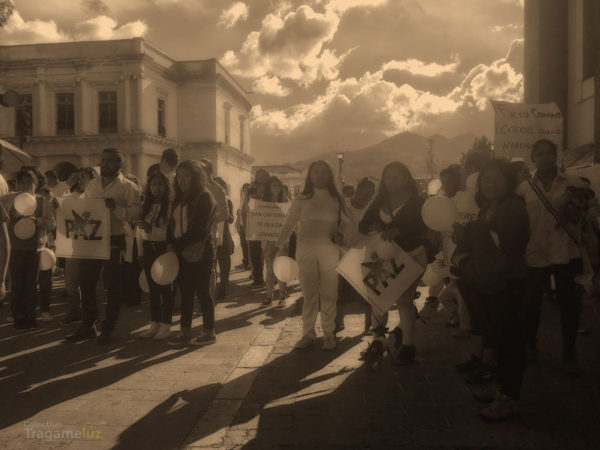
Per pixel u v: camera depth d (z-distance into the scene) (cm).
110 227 609
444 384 456
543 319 708
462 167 680
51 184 1002
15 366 526
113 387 461
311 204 578
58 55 3378
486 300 399
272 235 851
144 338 638
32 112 3406
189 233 587
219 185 918
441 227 465
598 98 1042
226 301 907
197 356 558
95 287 633
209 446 345
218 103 3709
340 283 645
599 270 488
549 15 1343
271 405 413
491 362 423
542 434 354
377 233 505
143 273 643
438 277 652
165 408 410
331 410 401
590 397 420
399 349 523
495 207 399
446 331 658
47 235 770
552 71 1345
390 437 352
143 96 3316
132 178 869
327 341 573
